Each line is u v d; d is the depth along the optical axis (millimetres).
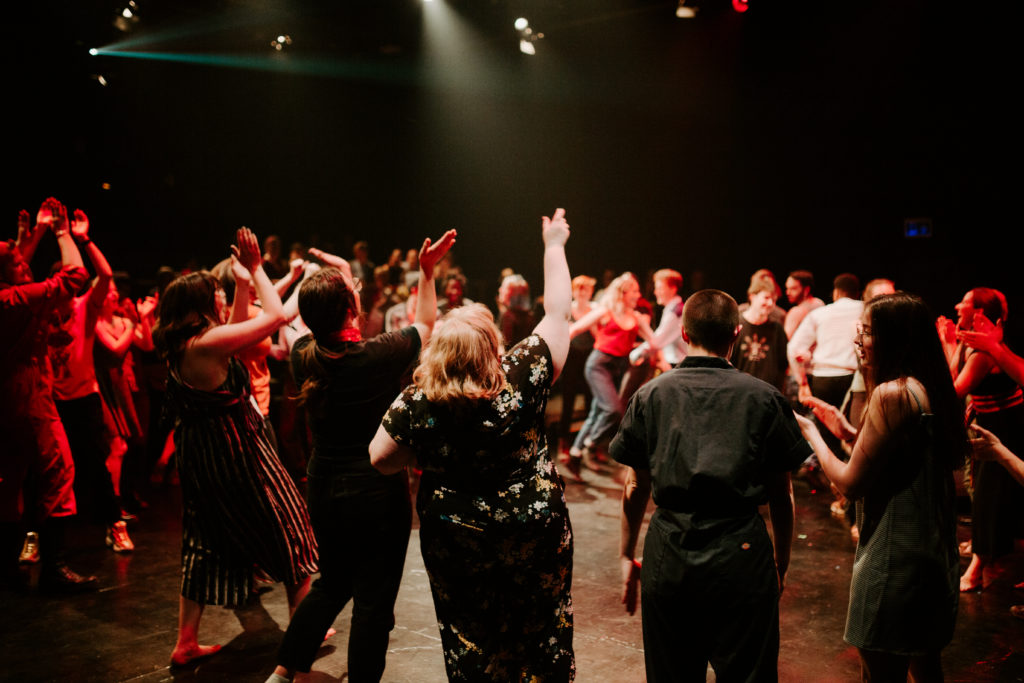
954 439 2297
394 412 2225
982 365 3734
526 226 17078
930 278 14211
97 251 4348
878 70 13195
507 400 2168
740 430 2170
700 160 16125
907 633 2240
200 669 3271
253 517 3184
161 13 12023
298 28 12891
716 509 2156
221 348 3010
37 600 3992
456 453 2168
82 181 13547
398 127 16516
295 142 16078
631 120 16141
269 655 3404
